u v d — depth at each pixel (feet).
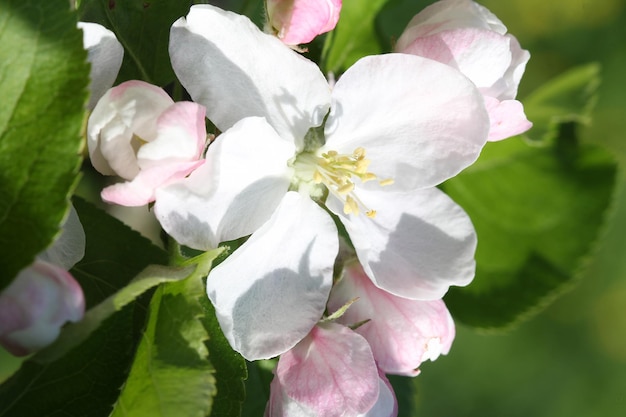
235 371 0.65
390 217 0.69
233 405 0.65
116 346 0.64
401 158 0.69
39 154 0.59
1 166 0.59
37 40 0.60
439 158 0.68
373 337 0.68
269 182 0.67
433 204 0.69
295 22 0.66
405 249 0.69
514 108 0.67
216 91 0.65
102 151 0.62
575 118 0.80
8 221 0.59
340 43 0.77
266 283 0.67
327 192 0.69
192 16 0.63
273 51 0.65
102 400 0.63
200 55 0.64
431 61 0.66
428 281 0.69
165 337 0.61
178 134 0.61
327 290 0.68
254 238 0.66
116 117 0.62
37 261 0.59
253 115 0.65
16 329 0.58
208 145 0.65
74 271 0.66
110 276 0.66
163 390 0.60
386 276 0.69
